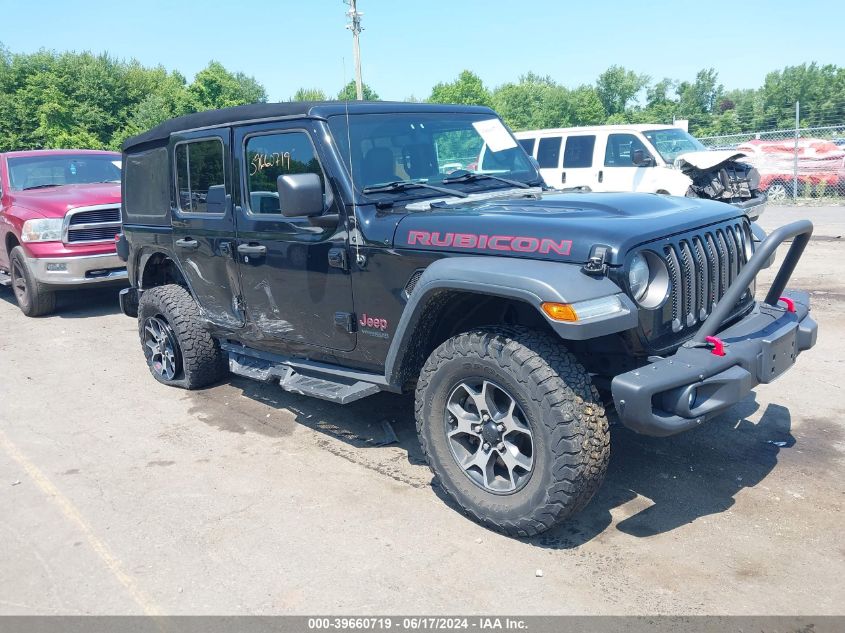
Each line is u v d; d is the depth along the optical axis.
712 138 19.80
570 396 3.00
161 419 5.04
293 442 4.54
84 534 3.51
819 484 3.66
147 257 5.67
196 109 53.06
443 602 2.86
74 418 5.13
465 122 4.51
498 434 3.27
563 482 3.02
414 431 4.64
